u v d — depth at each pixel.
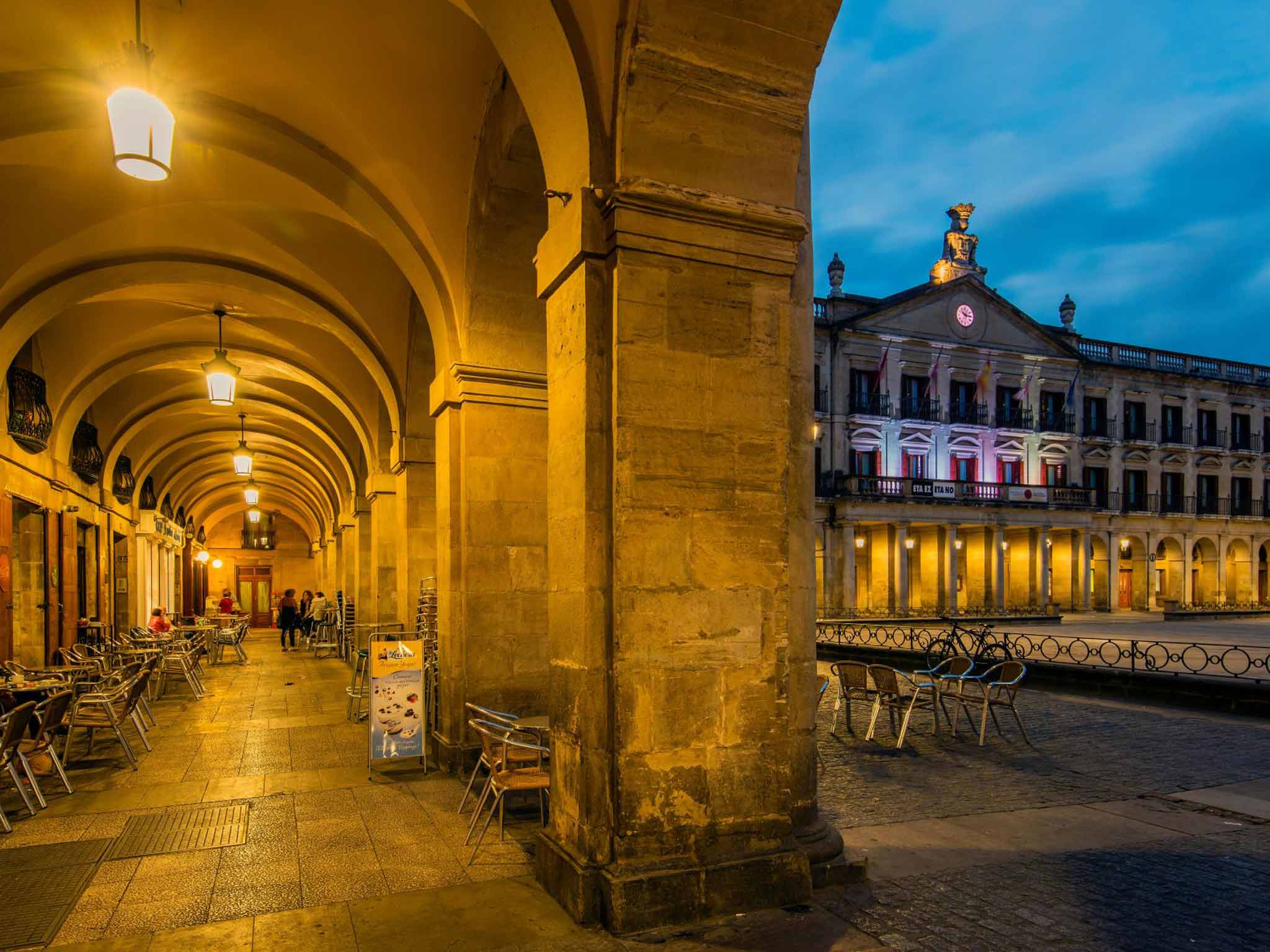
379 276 10.00
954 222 40.03
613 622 4.16
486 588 7.36
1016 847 5.18
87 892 4.52
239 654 18.12
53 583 11.88
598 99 4.30
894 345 37.16
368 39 5.99
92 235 8.66
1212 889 4.48
